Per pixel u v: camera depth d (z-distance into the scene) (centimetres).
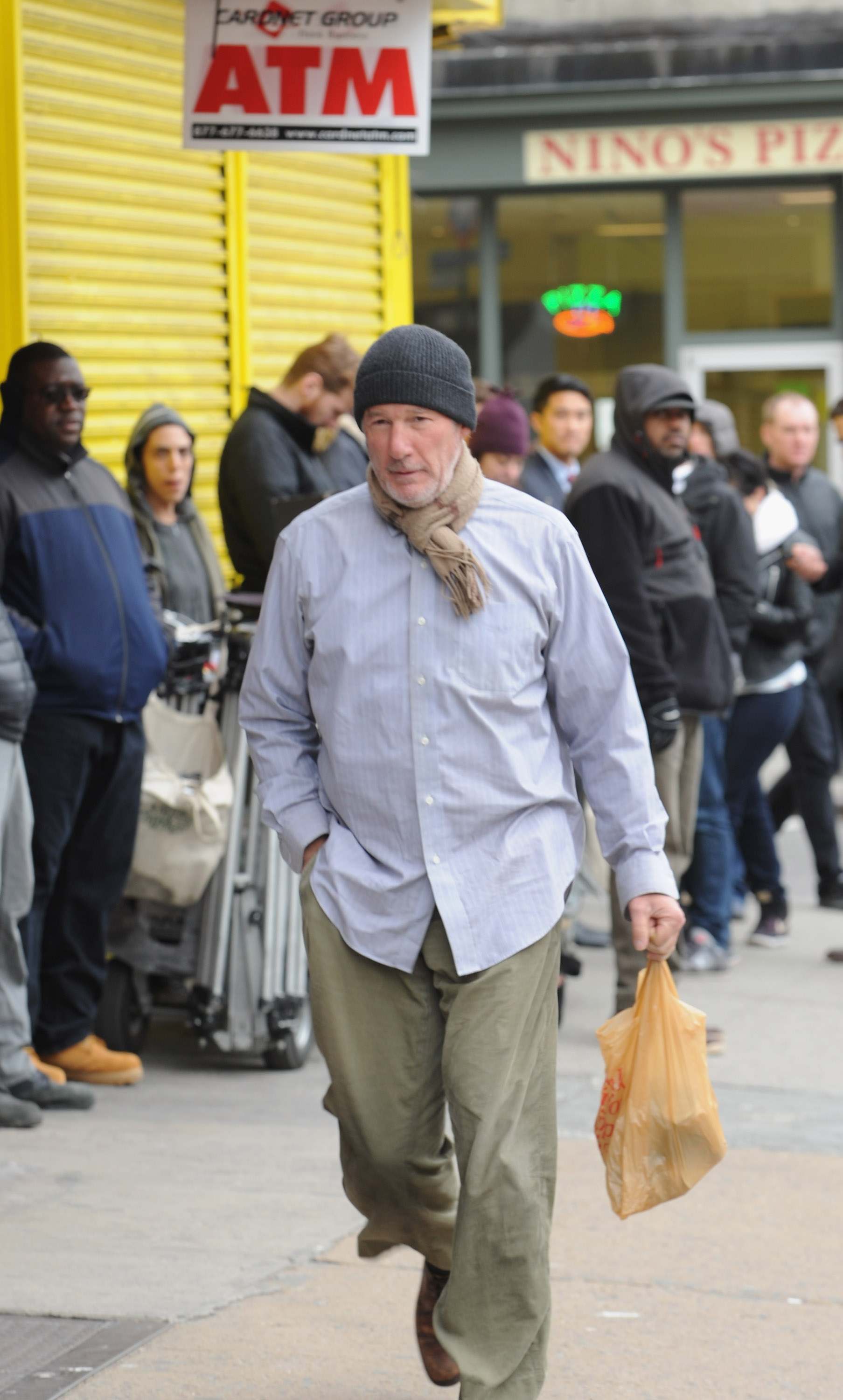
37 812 903
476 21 1266
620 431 1024
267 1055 1012
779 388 2331
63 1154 823
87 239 1088
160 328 1157
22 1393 545
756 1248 721
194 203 1185
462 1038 487
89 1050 962
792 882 1678
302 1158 828
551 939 505
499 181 2248
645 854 509
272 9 934
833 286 2303
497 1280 482
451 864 493
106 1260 673
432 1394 559
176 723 980
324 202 1327
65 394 900
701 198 2302
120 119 1112
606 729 511
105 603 907
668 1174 518
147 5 1132
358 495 512
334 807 514
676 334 2327
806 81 2166
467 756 493
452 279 2336
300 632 518
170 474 1084
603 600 506
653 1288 670
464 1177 483
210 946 984
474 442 1095
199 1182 783
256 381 1253
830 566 1327
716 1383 579
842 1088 999
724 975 1291
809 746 1482
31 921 918
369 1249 550
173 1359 578
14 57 1024
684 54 2175
